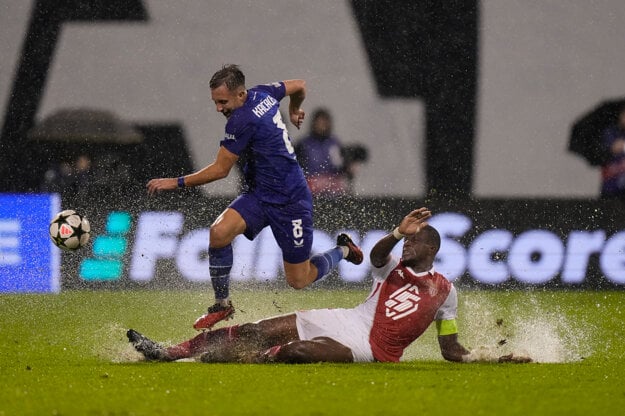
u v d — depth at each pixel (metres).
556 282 42.62
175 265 41.97
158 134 47.53
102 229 42.66
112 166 46.75
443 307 21.14
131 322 30.52
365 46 48.03
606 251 42.78
